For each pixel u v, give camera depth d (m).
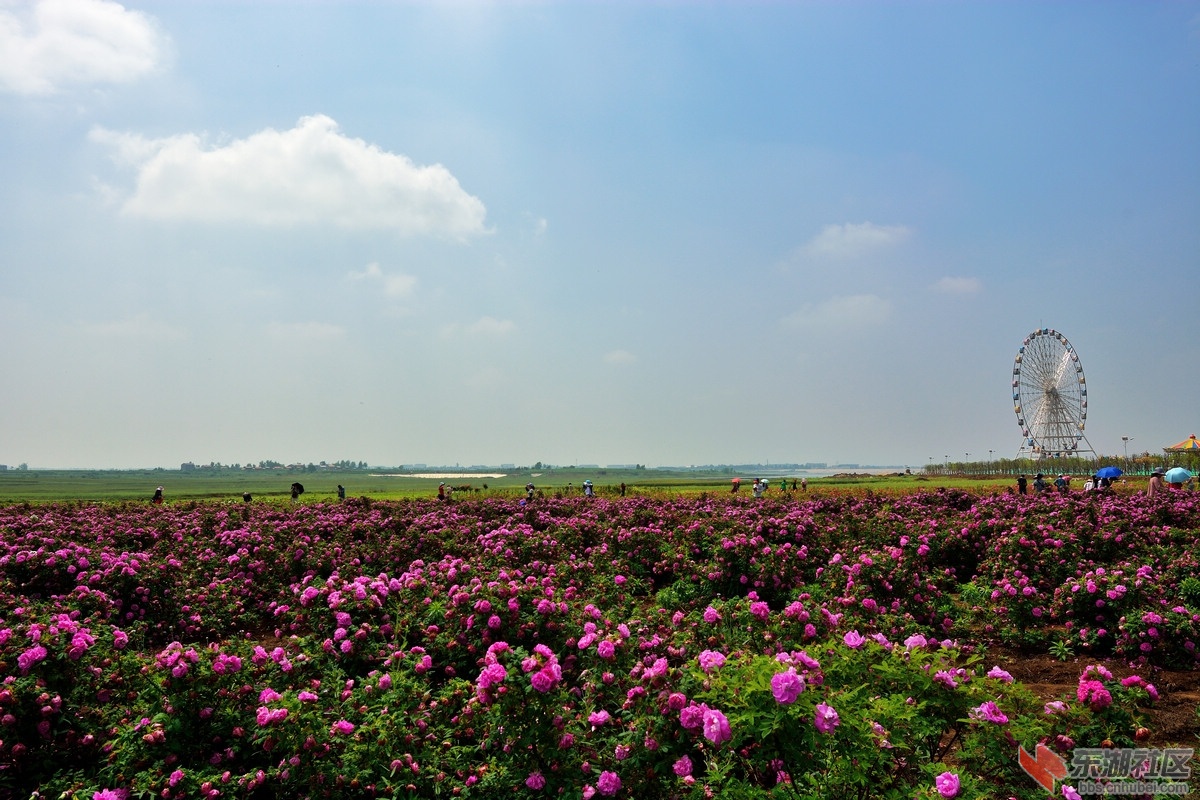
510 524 17.09
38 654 5.03
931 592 9.25
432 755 4.58
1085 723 4.27
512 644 5.97
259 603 10.80
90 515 21.03
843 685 4.13
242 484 165.88
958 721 4.16
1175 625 7.55
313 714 4.41
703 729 3.73
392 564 12.85
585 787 3.95
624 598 9.13
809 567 10.88
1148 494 21.50
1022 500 20.27
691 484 89.06
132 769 4.50
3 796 4.57
